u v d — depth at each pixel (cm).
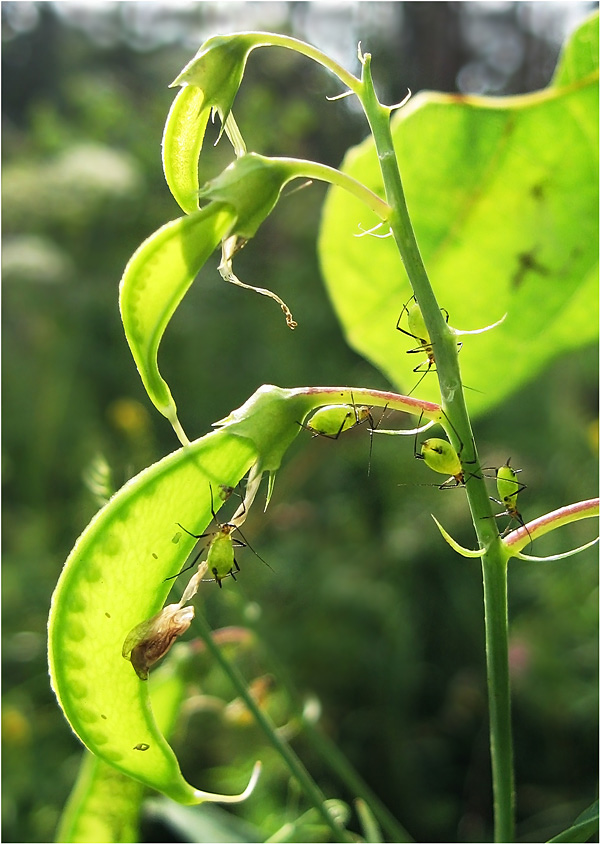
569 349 14
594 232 13
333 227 14
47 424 43
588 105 13
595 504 11
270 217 49
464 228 14
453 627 35
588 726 31
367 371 44
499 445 38
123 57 62
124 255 49
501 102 13
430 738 33
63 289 46
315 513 38
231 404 45
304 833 15
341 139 53
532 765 31
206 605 30
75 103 56
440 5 47
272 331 46
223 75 10
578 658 32
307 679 33
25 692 32
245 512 11
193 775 28
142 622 11
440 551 36
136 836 15
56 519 41
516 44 47
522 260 14
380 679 33
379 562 36
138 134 55
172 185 11
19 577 36
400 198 11
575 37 13
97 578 11
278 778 29
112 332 47
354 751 32
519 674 32
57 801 29
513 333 14
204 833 15
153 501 11
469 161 13
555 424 38
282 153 52
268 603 35
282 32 51
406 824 31
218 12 52
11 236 47
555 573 34
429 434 36
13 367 45
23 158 53
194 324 46
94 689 11
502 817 11
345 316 15
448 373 11
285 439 11
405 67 48
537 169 13
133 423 43
